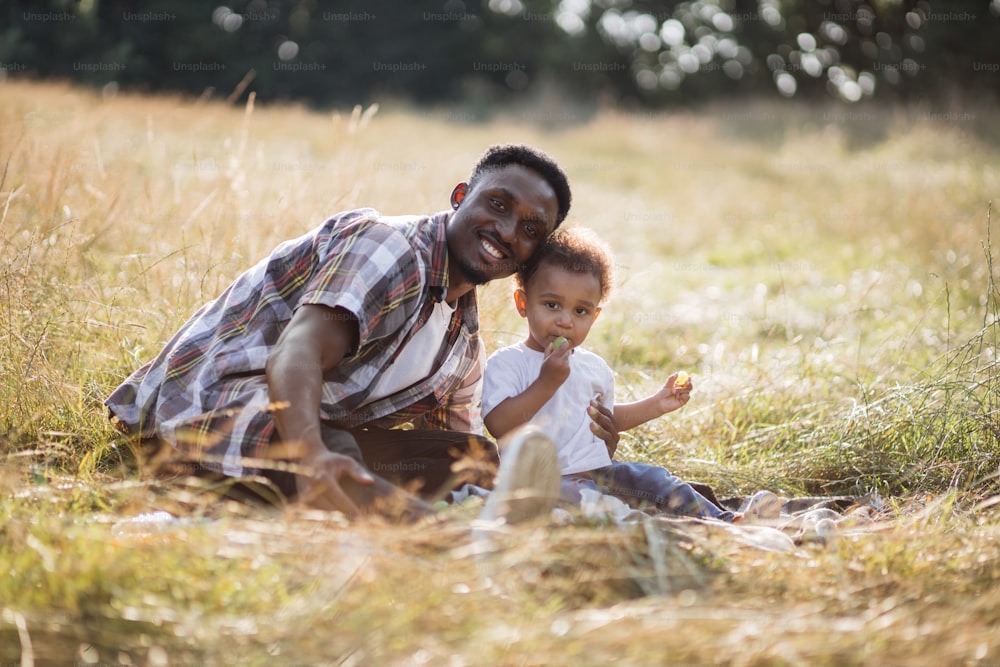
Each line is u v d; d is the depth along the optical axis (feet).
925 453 9.80
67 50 67.77
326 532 5.67
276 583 5.40
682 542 6.44
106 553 5.40
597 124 57.00
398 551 5.58
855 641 4.94
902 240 24.03
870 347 13.98
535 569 5.66
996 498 7.59
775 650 4.81
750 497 8.75
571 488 7.84
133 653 4.80
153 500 6.70
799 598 5.90
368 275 7.10
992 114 50.14
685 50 96.07
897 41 80.18
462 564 5.47
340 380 7.48
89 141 17.97
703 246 28.17
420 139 44.27
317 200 13.04
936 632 5.12
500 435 8.50
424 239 7.69
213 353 7.52
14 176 13.50
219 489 7.00
